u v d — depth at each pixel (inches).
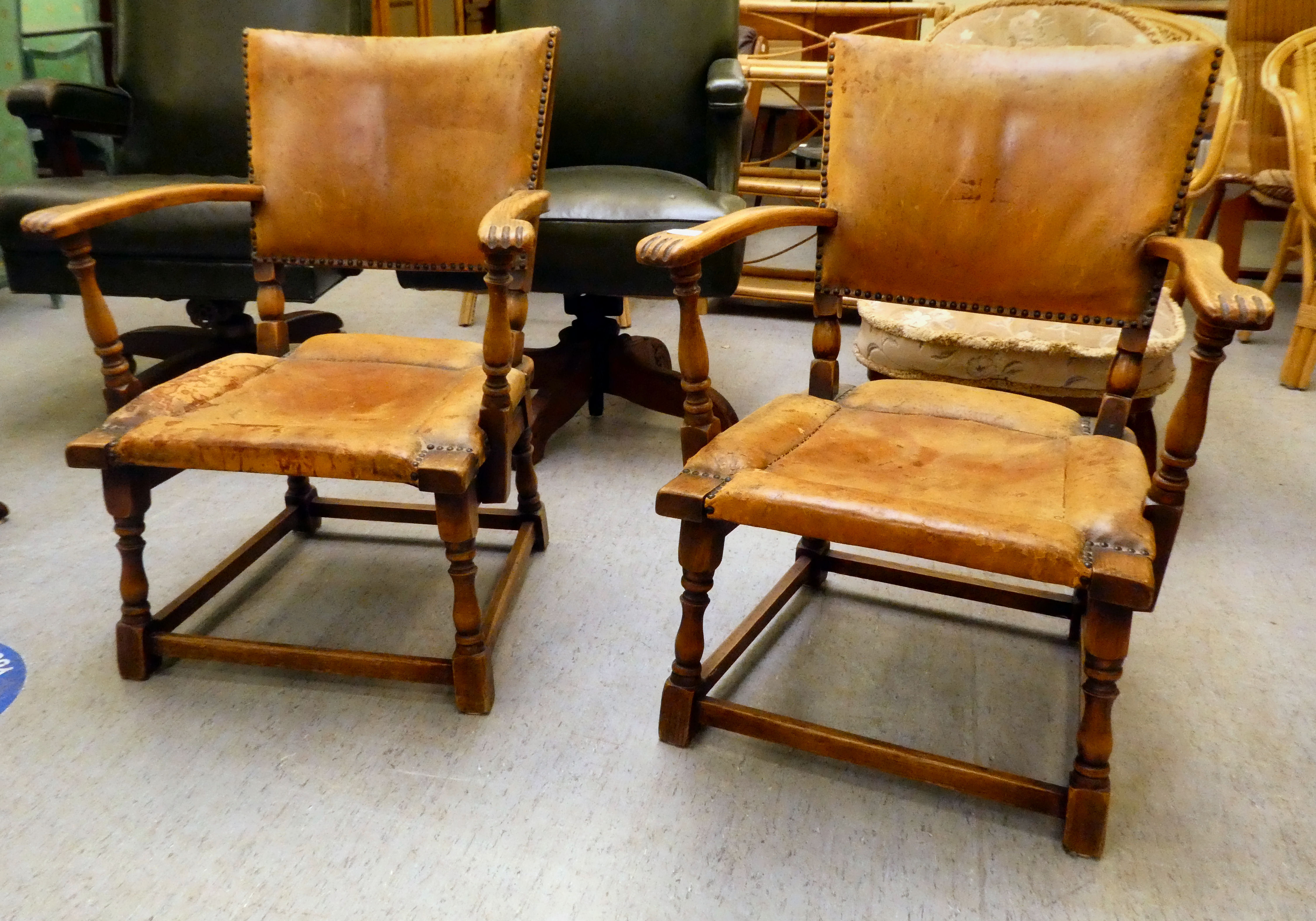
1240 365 112.3
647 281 78.0
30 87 87.2
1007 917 40.7
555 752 49.8
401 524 73.3
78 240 51.4
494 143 59.0
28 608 61.6
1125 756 50.2
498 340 48.2
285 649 52.5
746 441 46.6
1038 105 50.4
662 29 90.3
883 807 46.7
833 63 53.8
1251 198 125.0
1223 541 72.4
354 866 42.7
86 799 46.1
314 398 52.8
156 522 72.9
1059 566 37.5
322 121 60.9
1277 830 45.5
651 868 42.8
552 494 78.9
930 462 46.1
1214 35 85.0
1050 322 62.3
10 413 92.5
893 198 53.2
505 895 41.3
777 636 60.4
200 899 40.9
